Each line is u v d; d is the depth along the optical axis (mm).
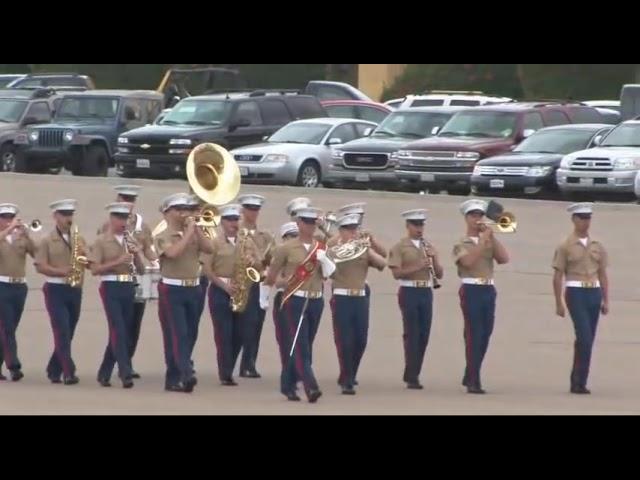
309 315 53531
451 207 111188
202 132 132500
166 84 190250
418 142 122000
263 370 62688
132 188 60281
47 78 197375
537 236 99000
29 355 64875
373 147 124375
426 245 58000
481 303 56875
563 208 109000
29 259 91438
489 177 115250
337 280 56094
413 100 165000
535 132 120938
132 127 145750
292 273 53594
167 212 56219
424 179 120125
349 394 55812
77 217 113062
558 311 57562
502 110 125125
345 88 174500
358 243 56000
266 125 137250
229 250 58688
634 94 150250
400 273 57781
